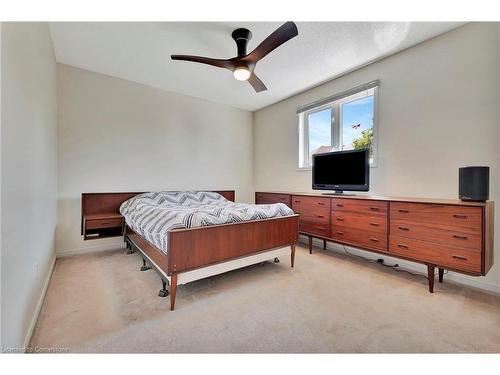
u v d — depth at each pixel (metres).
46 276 2.09
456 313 1.69
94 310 1.73
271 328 1.53
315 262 2.79
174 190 3.89
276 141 4.37
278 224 2.46
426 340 1.40
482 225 1.72
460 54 2.20
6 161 1.06
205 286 2.15
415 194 2.52
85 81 3.10
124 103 3.40
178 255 1.77
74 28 2.23
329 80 3.36
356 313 1.70
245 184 4.80
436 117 2.36
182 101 3.94
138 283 2.21
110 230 3.25
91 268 2.58
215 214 2.08
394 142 2.68
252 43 2.42
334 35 2.31
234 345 1.37
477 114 2.11
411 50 2.53
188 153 4.03
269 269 2.57
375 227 2.38
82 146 3.09
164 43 2.48
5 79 1.06
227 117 4.52
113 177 3.33
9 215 1.09
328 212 2.84
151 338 1.43
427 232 2.01
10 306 1.08
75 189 3.05
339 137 3.31
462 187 1.95
